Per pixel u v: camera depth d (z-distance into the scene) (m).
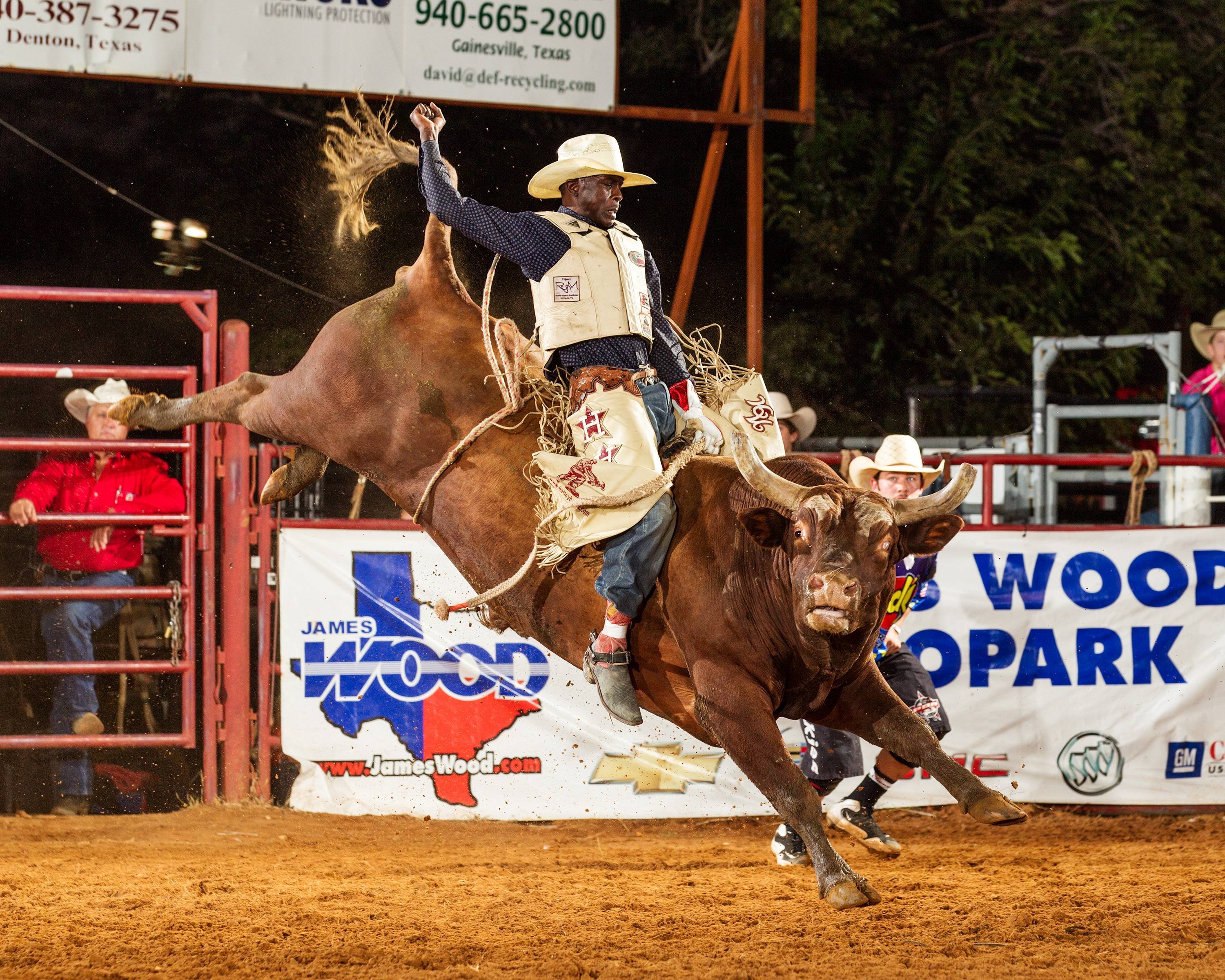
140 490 22.39
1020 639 22.39
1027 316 52.97
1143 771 22.50
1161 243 54.44
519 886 16.05
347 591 21.45
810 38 29.53
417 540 21.62
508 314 40.69
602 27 27.77
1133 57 53.59
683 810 21.83
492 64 27.34
